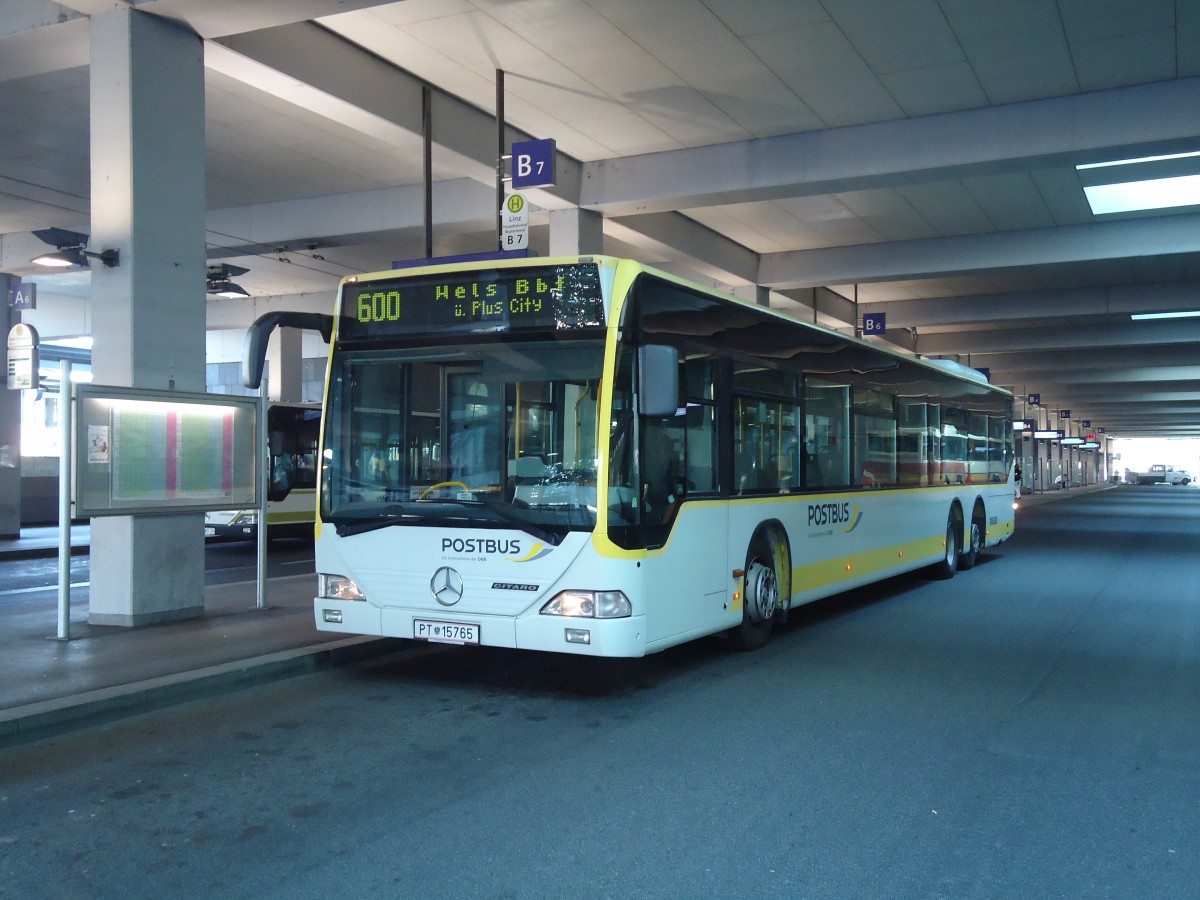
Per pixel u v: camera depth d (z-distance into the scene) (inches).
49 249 787.4
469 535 293.3
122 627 379.2
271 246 765.9
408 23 456.4
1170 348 1488.7
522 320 296.4
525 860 179.9
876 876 175.0
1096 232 786.8
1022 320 1107.3
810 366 427.2
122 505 369.4
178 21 389.7
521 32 463.5
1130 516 1456.7
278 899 163.0
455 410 301.9
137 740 256.5
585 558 279.7
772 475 388.8
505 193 599.8
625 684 324.5
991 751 251.8
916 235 827.4
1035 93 534.0
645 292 300.4
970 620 461.1
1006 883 173.0
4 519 866.1
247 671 315.9
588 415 285.4
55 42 399.2
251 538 930.1
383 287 314.8
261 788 219.1
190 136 398.3
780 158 604.7
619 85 526.0
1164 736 266.7
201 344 402.6
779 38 465.1
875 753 249.0
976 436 703.1
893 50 478.0
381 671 342.3
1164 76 511.2
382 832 193.0
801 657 370.6
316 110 490.9
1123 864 181.9
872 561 492.4
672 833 193.9
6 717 252.4
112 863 177.6
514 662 358.9
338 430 318.3
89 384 358.3
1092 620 461.1
